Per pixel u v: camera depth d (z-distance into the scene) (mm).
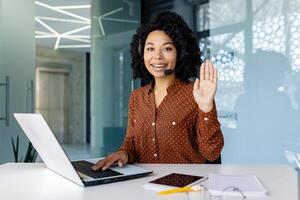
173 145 1544
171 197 948
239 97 3168
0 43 3709
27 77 4016
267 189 1026
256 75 3064
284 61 2910
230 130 3213
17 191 1021
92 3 4312
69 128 10484
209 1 3402
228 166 1387
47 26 6957
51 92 10109
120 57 4113
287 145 2920
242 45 3150
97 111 4273
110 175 1144
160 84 1646
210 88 1332
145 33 1690
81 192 1005
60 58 10219
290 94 2893
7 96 3705
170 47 1594
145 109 1610
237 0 3172
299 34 2824
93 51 4305
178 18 1658
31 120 1077
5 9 3771
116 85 4109
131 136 1647
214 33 3359
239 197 944
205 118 1360
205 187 1040
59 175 1225
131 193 991
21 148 3832
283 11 2896
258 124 3057
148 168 1345
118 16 4180
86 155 7301
